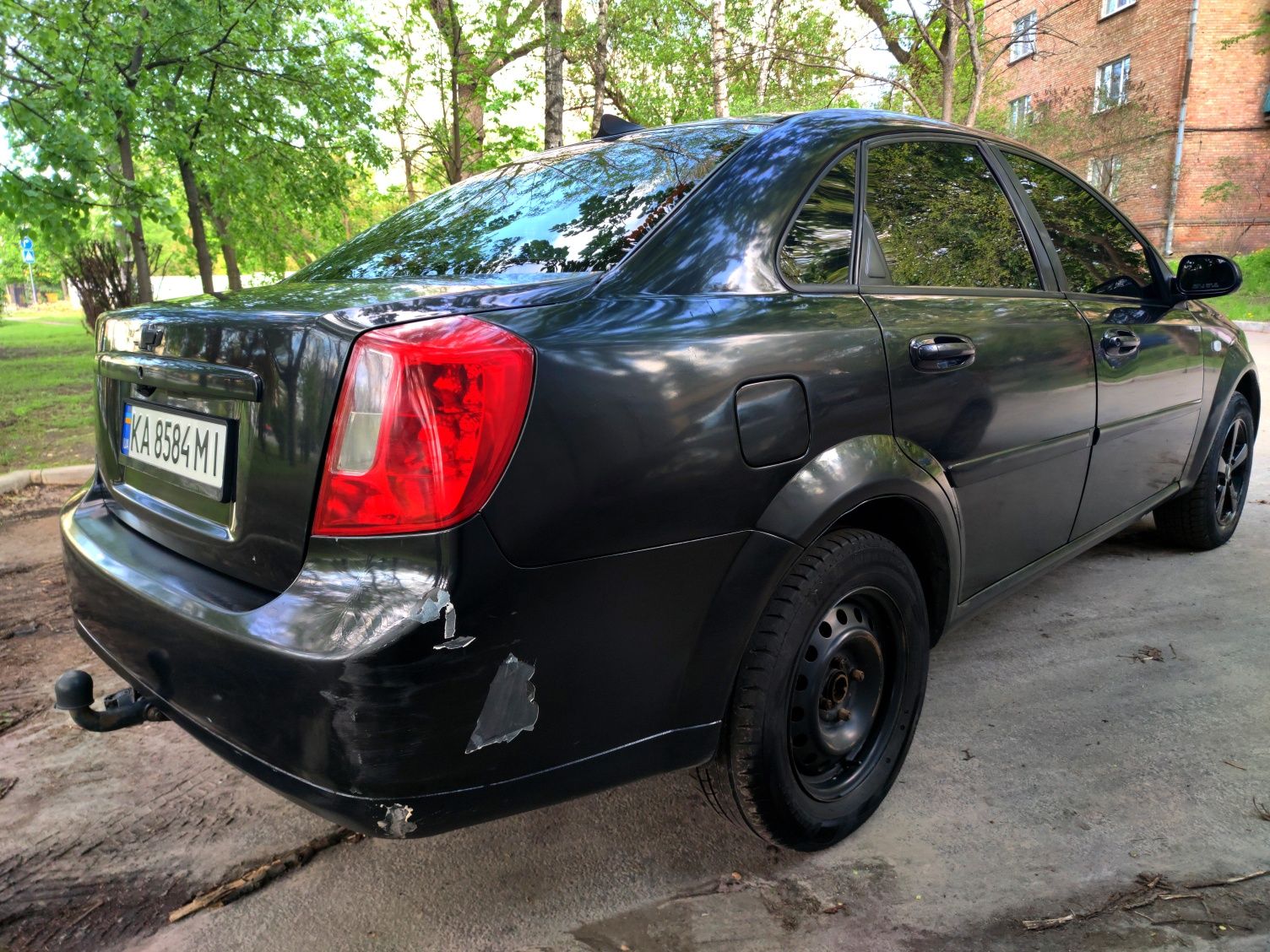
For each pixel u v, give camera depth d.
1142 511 3.10
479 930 1.71
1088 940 1.61
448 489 1.24
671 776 2.26
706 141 2.07
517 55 9.33
